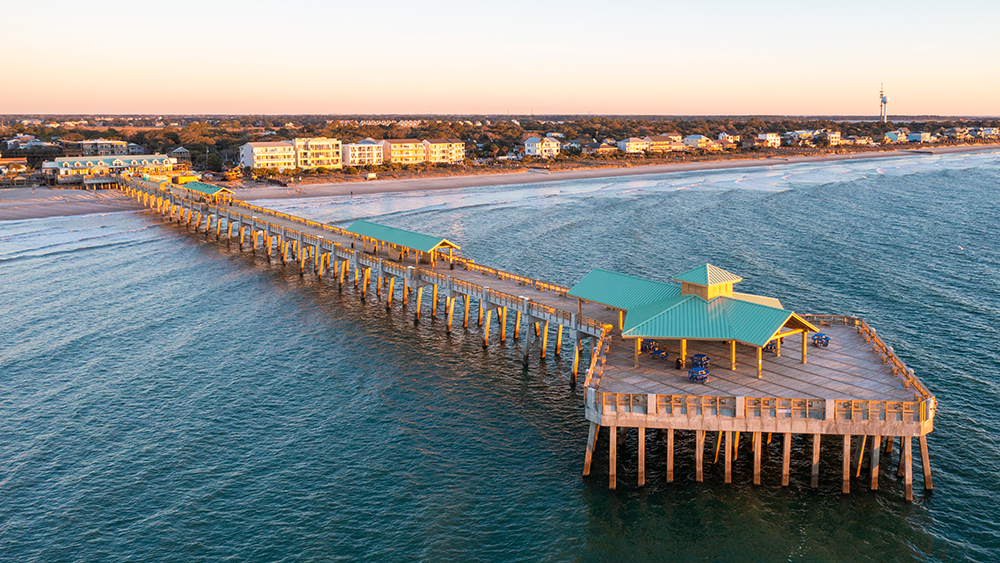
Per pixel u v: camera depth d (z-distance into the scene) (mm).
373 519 34656
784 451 35375
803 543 32219
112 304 71812
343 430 43969
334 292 76688
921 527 33125
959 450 39531
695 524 33656
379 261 71188
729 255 91938
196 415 46125
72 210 137250
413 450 41344
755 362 40562
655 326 39406
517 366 54438
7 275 84062
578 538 32938
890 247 94875
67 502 36125
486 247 99750
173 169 195250
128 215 132625
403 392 49625
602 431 43156
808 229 110875
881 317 62844
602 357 41562
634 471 38312
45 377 52438
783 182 187000
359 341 60500
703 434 35531
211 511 35375
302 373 53312
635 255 93625
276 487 37531
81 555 32062
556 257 92750
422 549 32375
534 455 40562
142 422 45125
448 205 146875
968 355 53156
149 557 31969
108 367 54500
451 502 35938
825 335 44219
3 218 127625
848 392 35906
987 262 84812
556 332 62438
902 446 35500
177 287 78812
